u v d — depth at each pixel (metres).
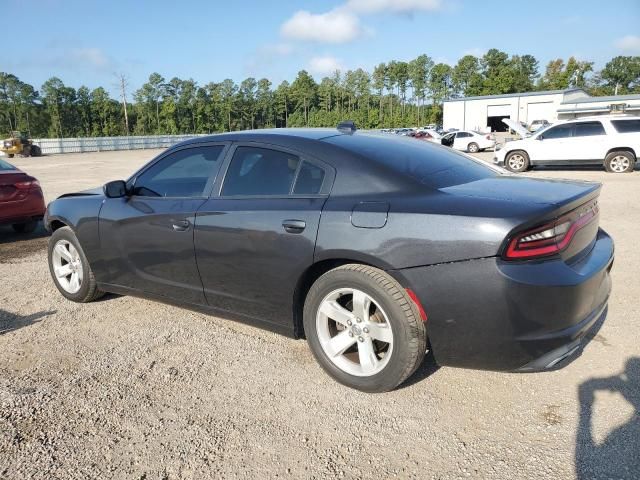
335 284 2.89
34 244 7.14
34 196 7.28
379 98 110.81
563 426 2.56
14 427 2.66
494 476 2.23
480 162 3.71
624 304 4.14
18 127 98.25
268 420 2.70
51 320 4.13
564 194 2.74
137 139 51.72
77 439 2.56
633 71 109.19
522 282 2.41
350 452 2.43
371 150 3.15
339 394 2.93
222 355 3.46
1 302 4.59
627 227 7.12
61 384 3.10
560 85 99.25
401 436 2.53
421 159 3.21
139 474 2.30
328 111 110.81
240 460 2.39
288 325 3.19
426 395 2.89
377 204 2.79
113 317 4.17
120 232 3.94
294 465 2.34
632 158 15.05
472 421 2.64
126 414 2.77
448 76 104.62
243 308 3.37
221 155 3.55
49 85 96.19
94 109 99.44
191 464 2.37
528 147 16.41
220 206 3.36
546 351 2.51
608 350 3.34
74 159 32.66
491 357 2.56
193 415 2.75
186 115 102.12
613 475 2.20
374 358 2.87
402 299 2.68
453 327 2.57
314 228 2.91
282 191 3.19
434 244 2.56
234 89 108.62
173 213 3.58
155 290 3.87
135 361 3.38
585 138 15.65
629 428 2.52
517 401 2.80
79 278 4.47
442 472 2.27
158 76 99.94
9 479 2.28
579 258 2.77
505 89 90.31
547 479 2.20
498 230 2.44
